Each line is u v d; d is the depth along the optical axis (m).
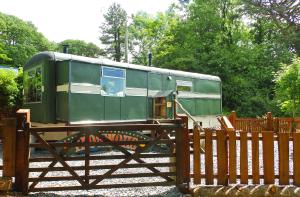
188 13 33.78
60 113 9.73
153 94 12.12
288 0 26.89
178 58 29.98
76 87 9.55
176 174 5.55
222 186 5.34
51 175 6.86
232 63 29.45
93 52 60.00
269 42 31.89
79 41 60.59
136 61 42.53
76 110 9.52
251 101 28.39
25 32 50.62
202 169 7.12
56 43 62.16
